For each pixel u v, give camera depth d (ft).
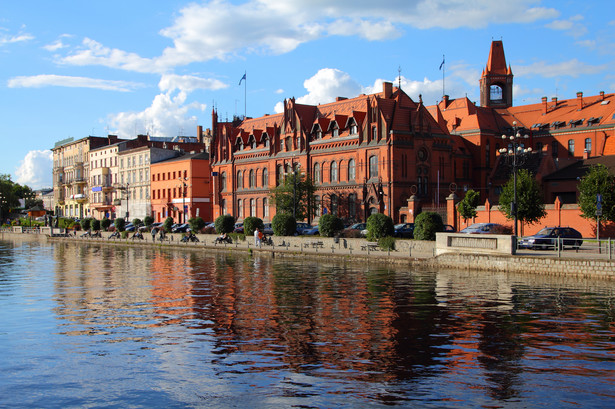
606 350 59.00
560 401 44.80
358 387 48.39
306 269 144.15
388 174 244.63
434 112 313.32
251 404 45.11
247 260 176.55
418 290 101.60
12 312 84.48
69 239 323.57
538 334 66.08
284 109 300.40
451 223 216.13
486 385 48.49
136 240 276.62
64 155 545.03
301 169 284.61
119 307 88.07
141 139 451.53
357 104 277.85
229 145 339.16
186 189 371.56
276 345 62.54
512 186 189.16
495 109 357.00
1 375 53.31
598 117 303.89
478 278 118.21
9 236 396.16
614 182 178.40
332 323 73.46
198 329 71.26
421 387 48.19
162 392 48.24
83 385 50.29
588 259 114.73
